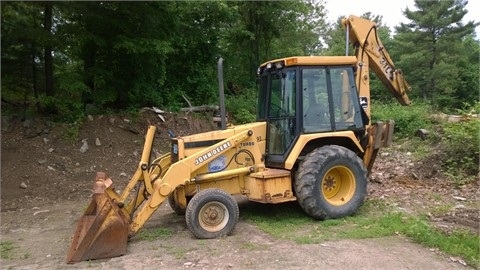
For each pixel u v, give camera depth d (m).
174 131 13.35
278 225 6.64
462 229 6.37
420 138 13.09
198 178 6.54
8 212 8.41
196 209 6.07
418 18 36.66
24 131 11.10
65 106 11.76
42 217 7.98
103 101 12.51
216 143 6.84
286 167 6.81
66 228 7.21
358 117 7.45
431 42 36.25
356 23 8.09
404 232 6.20
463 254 5.36
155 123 13.23
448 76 33.56
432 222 6.76
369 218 6.89
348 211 6.95
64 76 11.87
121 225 5.60
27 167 10.12
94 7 11.57
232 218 6.24
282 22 20.38
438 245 5.66
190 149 6.70
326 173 6.87
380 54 8.43
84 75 12.20
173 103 14.82
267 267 5.05
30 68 11.98
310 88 7.07
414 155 11.69
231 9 16.38
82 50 12.55
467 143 10.09
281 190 6.73
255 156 6.99
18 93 12.09
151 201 6.17
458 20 35.72
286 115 7.09
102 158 11.23
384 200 8.03
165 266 5.18
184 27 15.76
